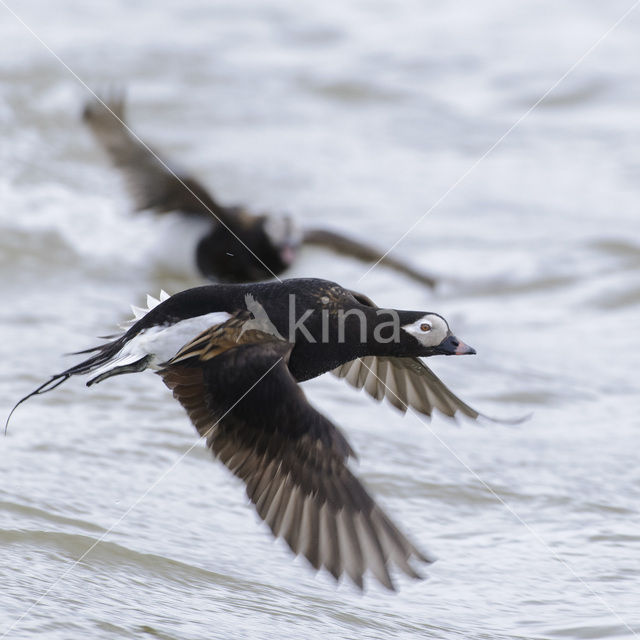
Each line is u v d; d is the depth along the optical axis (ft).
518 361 40.32
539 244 52.75
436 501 29.50
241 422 20.88
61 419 32.07
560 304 46.88
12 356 36.40
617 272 49.80
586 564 26.78
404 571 19.48
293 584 24.86
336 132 64.39
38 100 62.13
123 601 22.65
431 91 70.54
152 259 48.39
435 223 54.70
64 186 53.57
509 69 74.18
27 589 22.45
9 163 54.75
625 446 33.47
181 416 33.22
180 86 67.51
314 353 23.65
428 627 23.44
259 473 20.70
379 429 33.63
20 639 20.51
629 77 73.36
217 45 74.79
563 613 24.49
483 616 24.26
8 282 44.45
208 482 29.37
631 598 25.25
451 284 48.55
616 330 44.14
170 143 60.70
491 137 65.10
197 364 21.43
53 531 25.31
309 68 72.38
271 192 56.13
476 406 35.86
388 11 84.02
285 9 82.69
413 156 62.28
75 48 71.15
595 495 30.30
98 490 27.99
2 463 28.60
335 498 20.22
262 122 64.69
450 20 82.58
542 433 34.19
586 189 58.85
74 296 43.78
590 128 66.90
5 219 49.47
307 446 20.51
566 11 84.74
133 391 34.68
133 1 82.69
